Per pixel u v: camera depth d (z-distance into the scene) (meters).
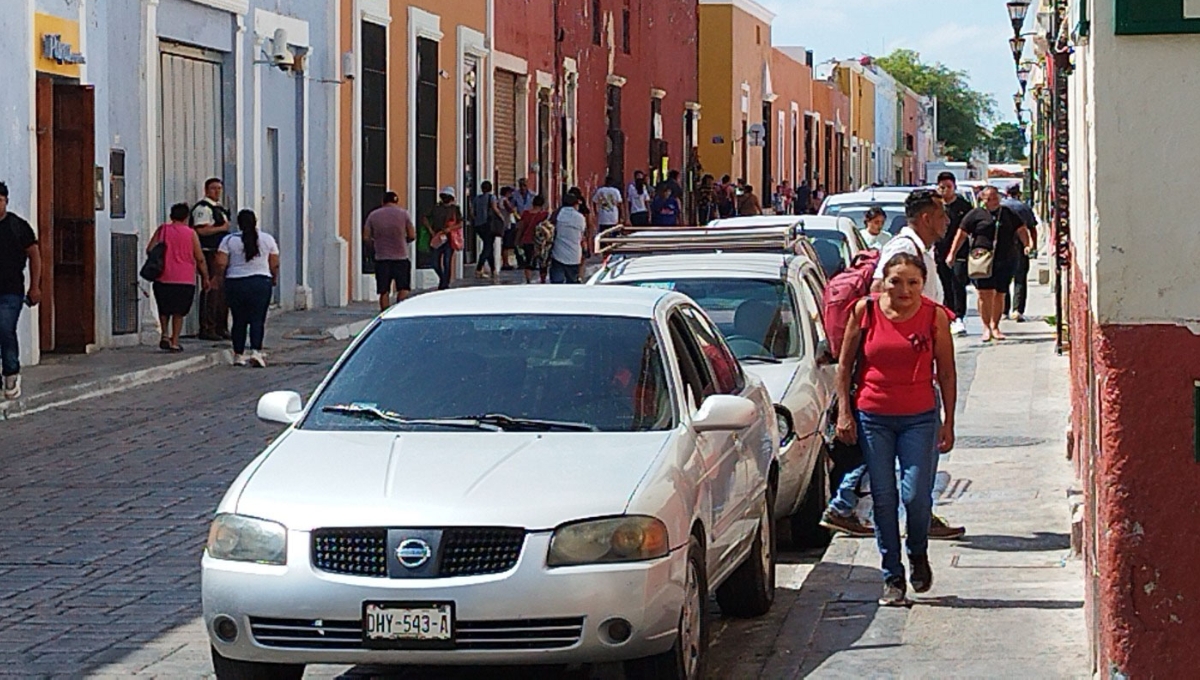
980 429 27.36
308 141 51.28
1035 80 61.12
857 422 16.20
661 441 14.00
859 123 176.75
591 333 15.20
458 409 14.54
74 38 37.88
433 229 58.94
